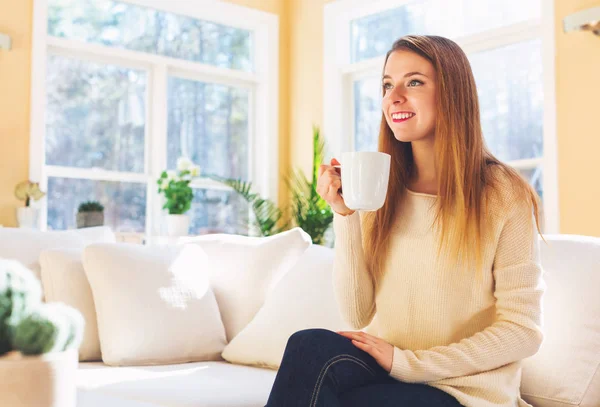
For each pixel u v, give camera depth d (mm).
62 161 4551
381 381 1407
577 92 3697
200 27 5191
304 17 5395
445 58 1504
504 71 4273
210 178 5176
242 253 2707
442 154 1481
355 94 5203
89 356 2451
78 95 4629
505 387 1381
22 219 4133
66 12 4574
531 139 4125
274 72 5426
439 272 1464
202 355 2457
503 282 1420
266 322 2332
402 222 1566
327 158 5141
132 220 4844
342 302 1602
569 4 3738
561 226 3742
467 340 1392
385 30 4992
